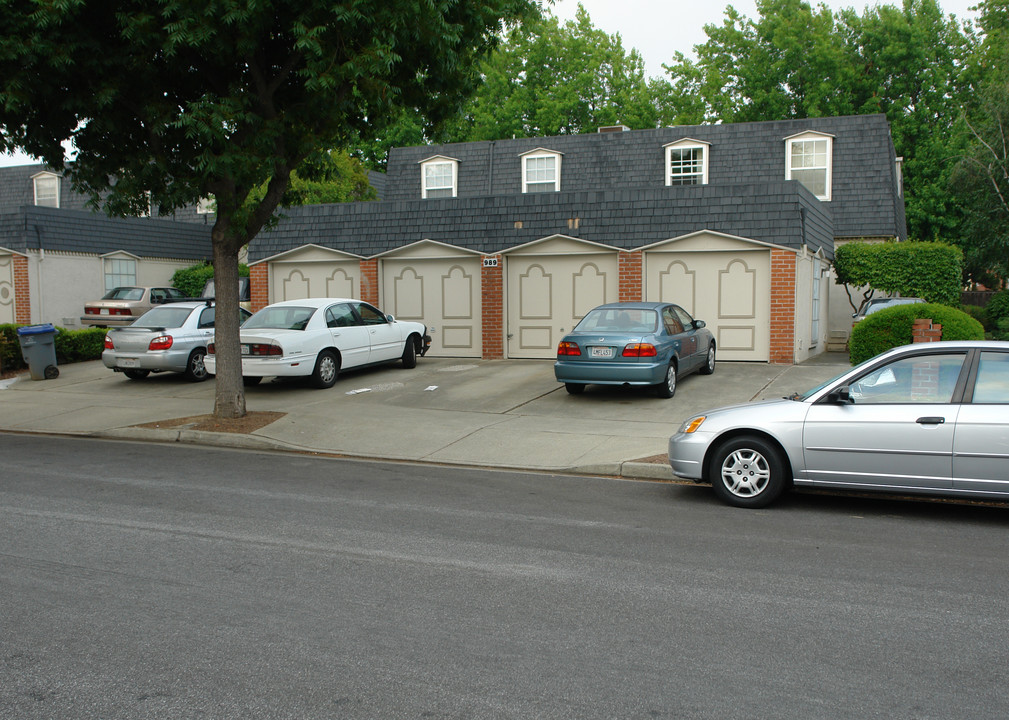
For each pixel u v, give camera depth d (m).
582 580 5.33
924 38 38.62
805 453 7.14
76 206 35.09
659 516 7.05
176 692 3.78
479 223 17.83
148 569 5.53
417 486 8.28
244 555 5.86
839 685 3.84
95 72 10.17
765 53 40.69
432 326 18.36
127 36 9.54
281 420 11.75
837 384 7.21
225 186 11.12
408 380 15.33
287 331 14.20
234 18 9.47
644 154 26.92
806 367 15.49
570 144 27.89
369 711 3.60
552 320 17.45
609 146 27.41
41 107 10.73
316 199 30.47
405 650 4.24
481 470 9.20
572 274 17.25
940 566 5.61
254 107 11.09
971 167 24.77
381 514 7.08
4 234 24.64
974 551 5.97
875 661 4.10
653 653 4.20
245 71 11.33
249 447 10.69
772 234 15.84
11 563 5.66
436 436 10.76
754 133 26.06
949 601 4.93
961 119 33.44
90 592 5.08
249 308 23.53
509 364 17.00
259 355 13.87
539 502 7.57
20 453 10.12
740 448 7.36
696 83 45.44
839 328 23.55
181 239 29.88
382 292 18.64
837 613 4.74
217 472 8.96
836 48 40.09
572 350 12.69
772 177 25.52
